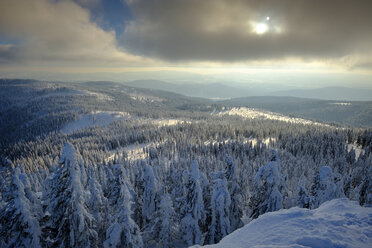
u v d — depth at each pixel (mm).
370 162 73312
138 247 21641
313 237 10664
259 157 85500
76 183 19469
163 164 74312
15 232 19109
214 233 27422
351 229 11109
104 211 30703
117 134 165875
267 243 11617
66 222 19922
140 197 34625
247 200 43906
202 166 69812
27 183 20719
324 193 26547
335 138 107750
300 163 74688
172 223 29297
